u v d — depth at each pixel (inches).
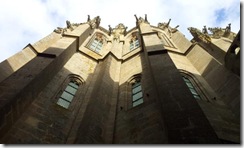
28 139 410.0
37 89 502.3
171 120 343.9
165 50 623.2
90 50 930.7
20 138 402.3
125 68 789.9
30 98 473.4
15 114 416.5
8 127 397.4
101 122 456.1
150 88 573.0
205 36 824.3
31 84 465.4
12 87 436.1
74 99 588.7
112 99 579.8
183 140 302.4
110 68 719.1
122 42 1103.0
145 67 700.7
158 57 593.3
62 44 746.8
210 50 763.4
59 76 643.5
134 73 709.3
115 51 935.0
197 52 765.9
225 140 398.9
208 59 679.7
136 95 599.8
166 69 509.4
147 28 995.9
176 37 1041.5
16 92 418.3
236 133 427.5
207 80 630.5
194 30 926.4
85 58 823.1
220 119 464.1
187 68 717.3
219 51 707.4
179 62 751.7
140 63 754.8
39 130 440.1
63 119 501.7
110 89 607.8
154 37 816.9
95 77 711.7
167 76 477.4
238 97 490.3
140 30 1012.5
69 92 614.9
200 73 687.1
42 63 561.6
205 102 520.1
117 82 685.9
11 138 392.5
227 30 928.3
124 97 597.9
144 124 453.1
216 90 572.4
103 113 485.7
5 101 387.9
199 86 606.2
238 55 501.4
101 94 537.6
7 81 456.1
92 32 1131.9
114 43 1032.8
